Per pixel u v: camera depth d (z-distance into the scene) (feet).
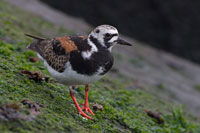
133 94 49.03
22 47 45.14
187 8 95.96
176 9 95.86
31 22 63.46
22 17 63.72
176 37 96.43
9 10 63.93
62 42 32.35
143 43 96.73
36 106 28.27
